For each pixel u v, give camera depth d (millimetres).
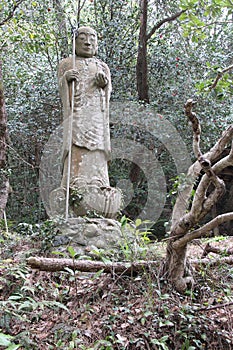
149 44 13953
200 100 12344
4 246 6500
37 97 13703
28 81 14367
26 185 13359
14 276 5273
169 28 13914
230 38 14469
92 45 7914
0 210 8148
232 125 4461
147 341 4562
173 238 4902
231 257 5727
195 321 4746
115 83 13562
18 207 13164
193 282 5082
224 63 13727
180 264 4996
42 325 4684
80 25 14156
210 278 5395
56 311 4898
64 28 13922
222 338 4738
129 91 13906
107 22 13711
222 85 6672
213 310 5016
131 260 5238
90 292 5133
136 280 5156
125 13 14328
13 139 13438
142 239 6102
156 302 4871
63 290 5164
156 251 5742
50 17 13758
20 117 13695
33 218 12359
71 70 7527
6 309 4379
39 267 4680
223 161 4363
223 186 4473
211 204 4551
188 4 8281
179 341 4652
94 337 4559
